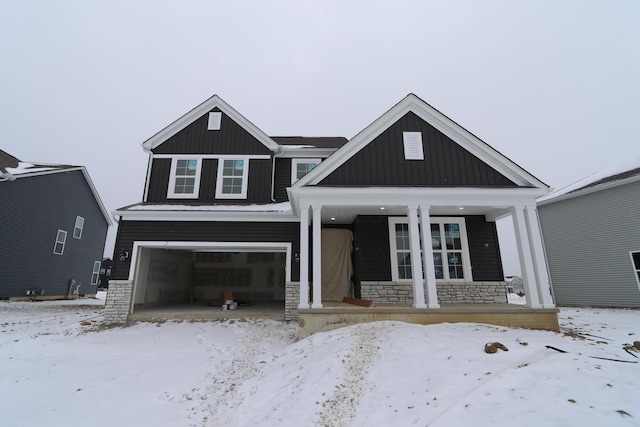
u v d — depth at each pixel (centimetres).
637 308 1271
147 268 1184
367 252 1017
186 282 1588
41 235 1842
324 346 624
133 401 476
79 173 2156
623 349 544
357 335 643
